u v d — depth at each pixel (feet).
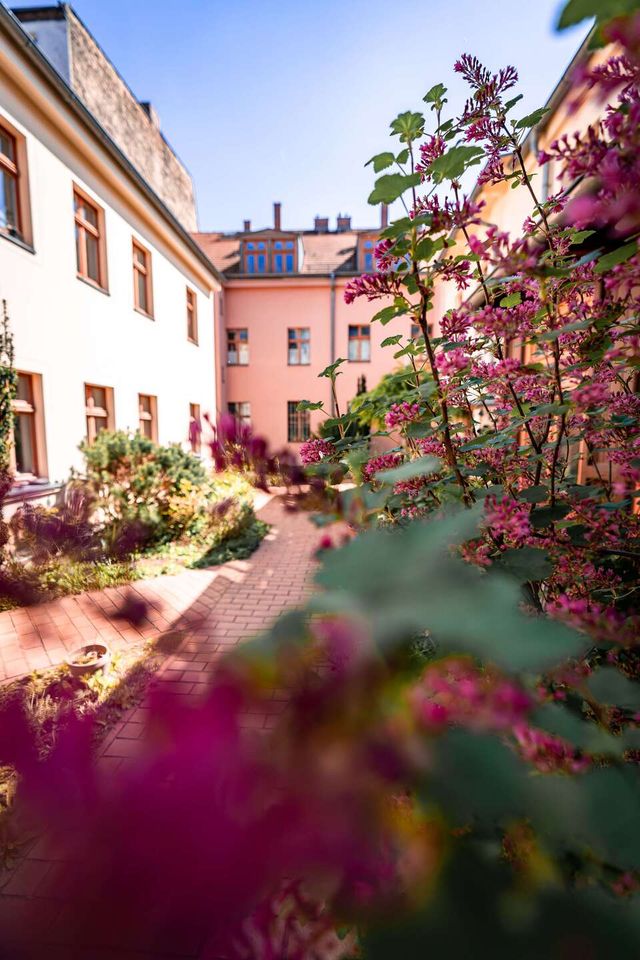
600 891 0.88
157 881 0.67
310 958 0.86
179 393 34.06
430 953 0.82
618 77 1.13
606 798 0.86
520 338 3.48
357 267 51.44
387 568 0.79
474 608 0.69
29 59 16.79
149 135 40.11
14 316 17.29
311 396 50.52
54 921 0.63
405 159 3.01
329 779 0.77
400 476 2.02
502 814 0.81
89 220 23.26
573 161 1.62
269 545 16.97
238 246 56.70
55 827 0.69
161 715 0.77
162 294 31.07
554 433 4.82
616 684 1.42
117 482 9.12
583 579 3.04
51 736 0.77
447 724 0.84
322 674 0.78
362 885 0.82
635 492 3.13
